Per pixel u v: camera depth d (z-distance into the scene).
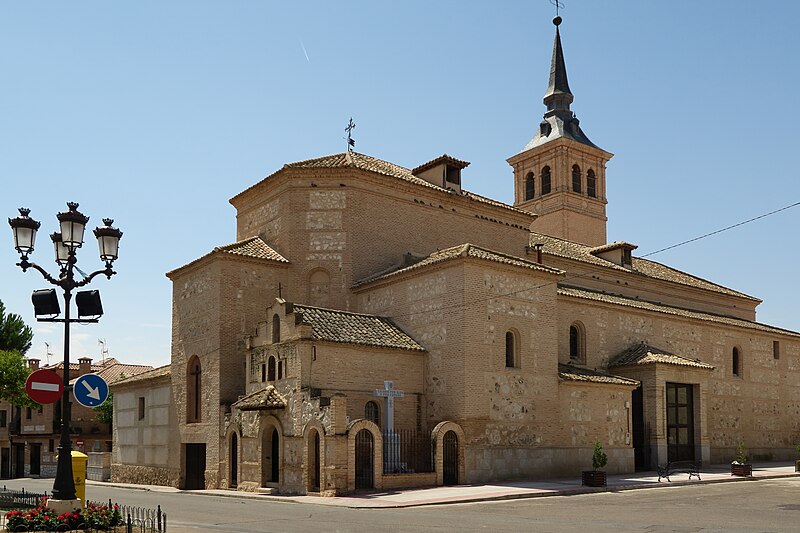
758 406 50.31
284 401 29.83
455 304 31.92
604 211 63.56
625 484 31.22
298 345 29.84
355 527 18.52
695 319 47.00
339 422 27.58
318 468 28.50
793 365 53.97
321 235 37.22
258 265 36.41
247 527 18.69
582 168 62.84
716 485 32.41
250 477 31.47
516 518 20.52
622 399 37.53
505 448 32.12
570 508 23.30
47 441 62.09
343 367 30.64
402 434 30.73
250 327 35.72
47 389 17.11
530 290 34.47
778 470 41.12
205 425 35.16
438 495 26.44
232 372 34.81
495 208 42.47
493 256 33.56
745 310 58.00
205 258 36.25
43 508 17.50
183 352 37.81
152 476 39.56
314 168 37.31
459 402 31.02
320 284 37.12
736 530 17.95
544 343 34.62
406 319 34.22
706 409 42.47
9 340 55.94
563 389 35.00
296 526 18.86
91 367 68.00
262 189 39.81
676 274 56.28
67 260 18.25
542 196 62.38
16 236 17.98
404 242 38.75
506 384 32.62
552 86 65.00
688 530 17.94
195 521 20.17
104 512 17.86
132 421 42.31
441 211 40.47
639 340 43.75
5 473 64.56
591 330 41.19
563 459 34.22
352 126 41.94
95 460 46.28
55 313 17.98
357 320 33.28
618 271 48.44
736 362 50.22
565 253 47.47
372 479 28.28
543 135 63.84
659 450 38.88
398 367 32.12
